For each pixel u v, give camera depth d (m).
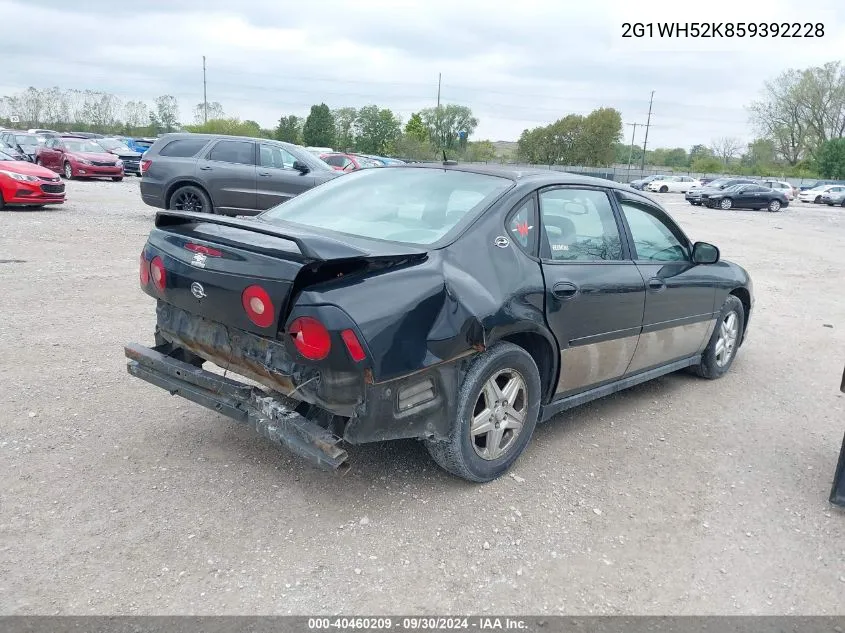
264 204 12.81
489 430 3.64
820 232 23.06
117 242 10.73
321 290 2.96
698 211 31.94
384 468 3.82
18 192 13.71
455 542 3.19
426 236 3.56
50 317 6.33
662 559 3.19
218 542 3.06
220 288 3.19
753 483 4.01
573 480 3.87
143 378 3.76
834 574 3.17
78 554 2.92
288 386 3.19
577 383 4.20
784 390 5.78
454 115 86.94
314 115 79.69
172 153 12.63
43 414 4.19
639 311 4.47
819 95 77.38
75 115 75.38
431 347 3.14
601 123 86.19
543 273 3.79
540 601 2.84
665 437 4.59
